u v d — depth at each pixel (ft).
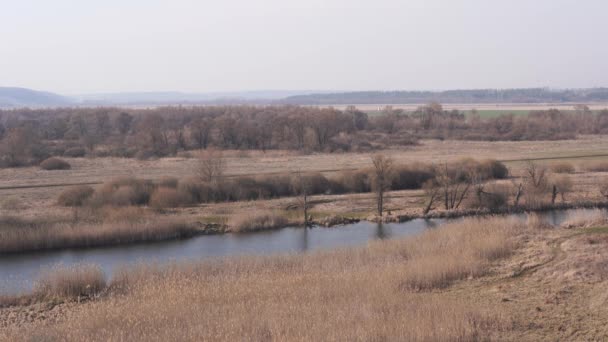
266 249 112.57
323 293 63.72
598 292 57.11
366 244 102.99
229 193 163.22
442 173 166.40
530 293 60.29
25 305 73.87
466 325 48.88
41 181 186.29
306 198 153.79
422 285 66.80
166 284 71.61
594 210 135.95
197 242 121.39
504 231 92.58
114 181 160.15
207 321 54.80
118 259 107.65
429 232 102.27
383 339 47.65
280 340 47.78
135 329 54.70
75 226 123.44
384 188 163.12
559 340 46.47
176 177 184.44
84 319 59.67
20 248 114.73
